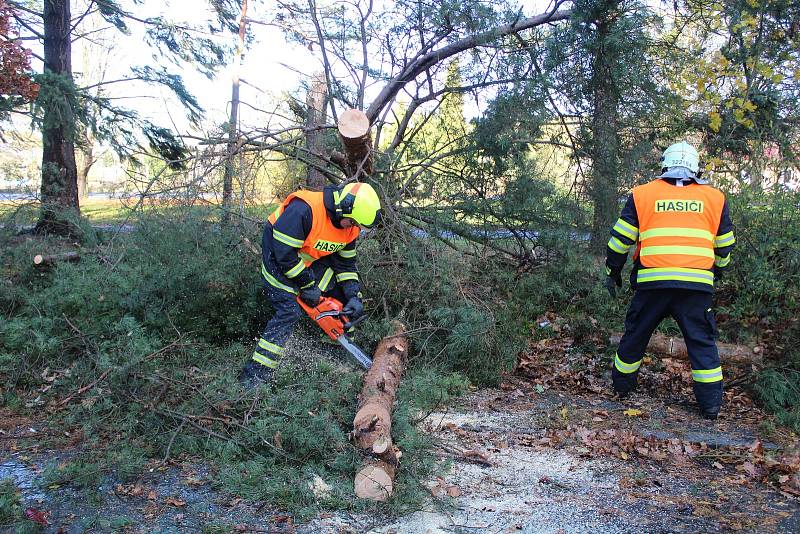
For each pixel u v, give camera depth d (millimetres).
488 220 6336
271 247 4207
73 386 4027
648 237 4227
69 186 8953
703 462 3539
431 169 6359
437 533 2723
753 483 3248
